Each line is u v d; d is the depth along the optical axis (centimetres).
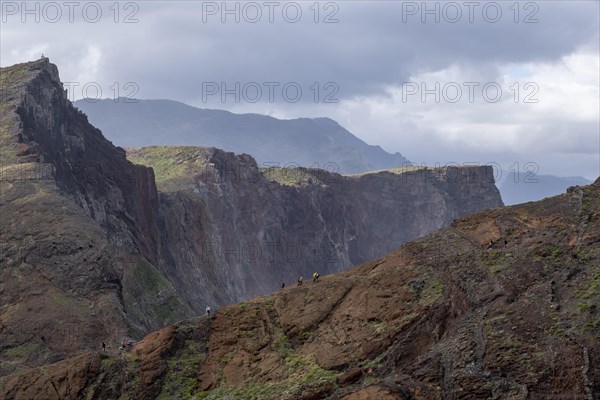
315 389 4725
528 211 5512
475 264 5072
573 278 4609
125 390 5384
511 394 4081
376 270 5616
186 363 5428
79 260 10344
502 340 4328
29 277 10100
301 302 5503
